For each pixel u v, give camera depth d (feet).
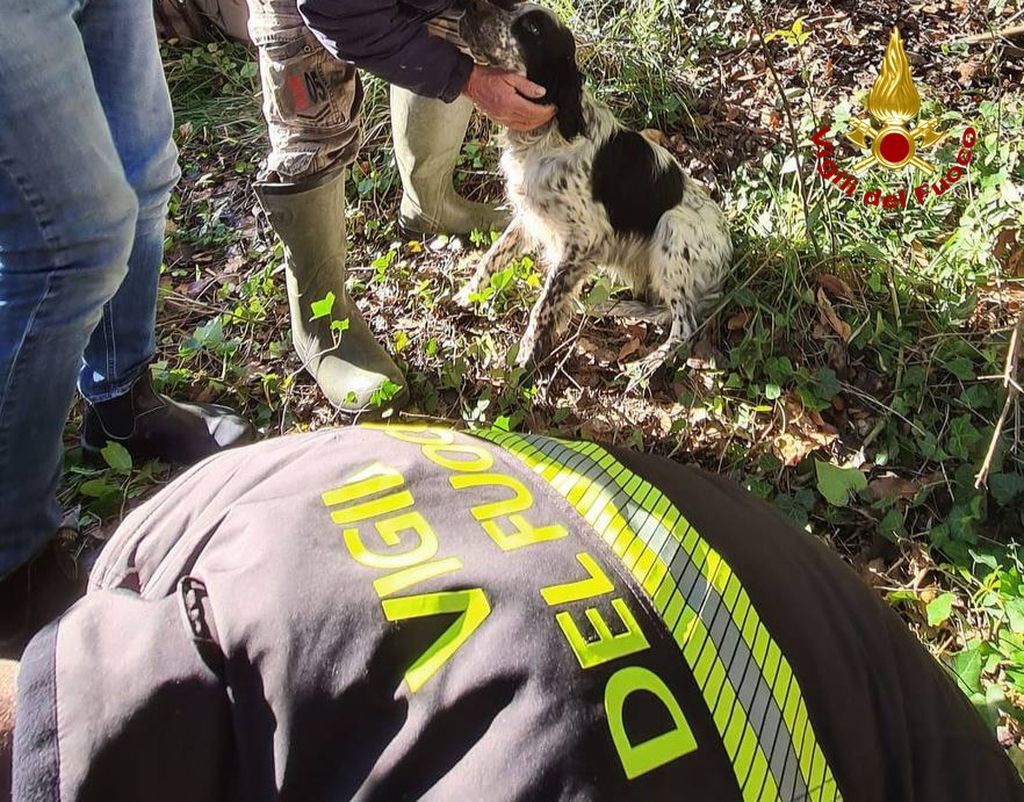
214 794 2.06
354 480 2.48
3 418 5.93
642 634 2.11
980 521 7.63
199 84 14.69
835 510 7.86
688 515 2.48
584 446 2.81
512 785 1.86
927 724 2.43
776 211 10.57
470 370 9.55
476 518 2.35
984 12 13.46
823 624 2.40
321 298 9.04
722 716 2.05
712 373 9.21
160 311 10.64
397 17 6.97
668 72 13.04
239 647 2.12
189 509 2.70
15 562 6.40
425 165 10.54
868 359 9.14
